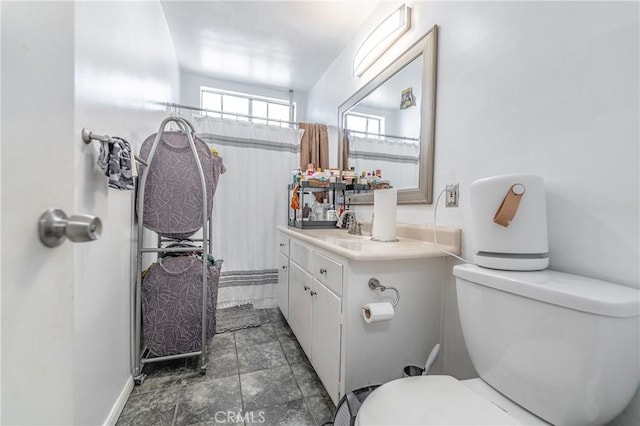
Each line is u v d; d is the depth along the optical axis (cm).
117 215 113
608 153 69
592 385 56
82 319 85
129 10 128
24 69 36
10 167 34
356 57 193
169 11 195
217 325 200
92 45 90
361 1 180
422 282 111
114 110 110
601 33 70
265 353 162
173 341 140
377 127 179
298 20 200
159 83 189
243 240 246
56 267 41
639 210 63
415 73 142
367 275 101
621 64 66
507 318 70
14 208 35
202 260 147
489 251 80
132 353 130
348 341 99
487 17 102
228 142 241
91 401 91
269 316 221
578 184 75
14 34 35
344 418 86
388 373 105
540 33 84
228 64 268
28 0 37
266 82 305
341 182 207
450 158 120
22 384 36
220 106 312
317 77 291
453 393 71
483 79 104
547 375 62
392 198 133
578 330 57
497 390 74
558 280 68
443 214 123
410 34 147
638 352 56
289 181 258
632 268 64
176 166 139
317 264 130
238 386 131
